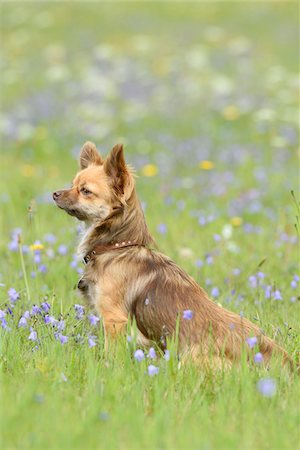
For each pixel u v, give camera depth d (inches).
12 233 555.5
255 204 642.8
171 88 1263.5
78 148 876.0
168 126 1032.2
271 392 274.8
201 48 1582.2
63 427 258.8
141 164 813.2
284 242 560.7
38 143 941.8
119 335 348.5
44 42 1691.7
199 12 2042.3
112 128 1013.2
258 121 1018.1
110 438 253.6
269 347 334.0
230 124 1039.0
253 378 307.6
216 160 846.5
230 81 1283.2
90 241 373.1
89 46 1633.9
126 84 1295.5
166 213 649.6
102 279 360.8
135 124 1040.2
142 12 2049.7
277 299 413.1
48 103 1168.2
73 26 1865.2
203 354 328.5
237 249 536.4
